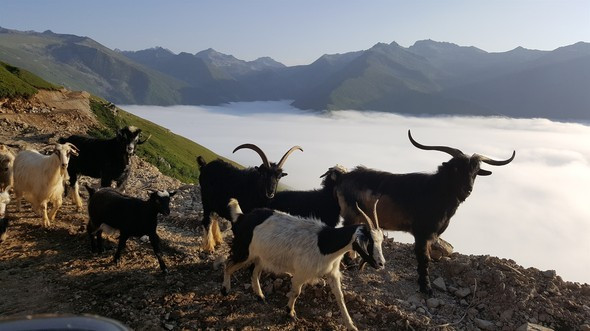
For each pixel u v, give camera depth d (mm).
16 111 10172
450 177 2627
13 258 2727
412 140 2854
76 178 3836
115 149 3855
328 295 2381
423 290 2582
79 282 2471
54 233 3156
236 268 2367
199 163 3191
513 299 2414
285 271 2207
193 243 3137
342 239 2068
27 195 3279
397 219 2781
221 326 2121
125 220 2617
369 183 2859
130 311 2180
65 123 10023
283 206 2887
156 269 2664
